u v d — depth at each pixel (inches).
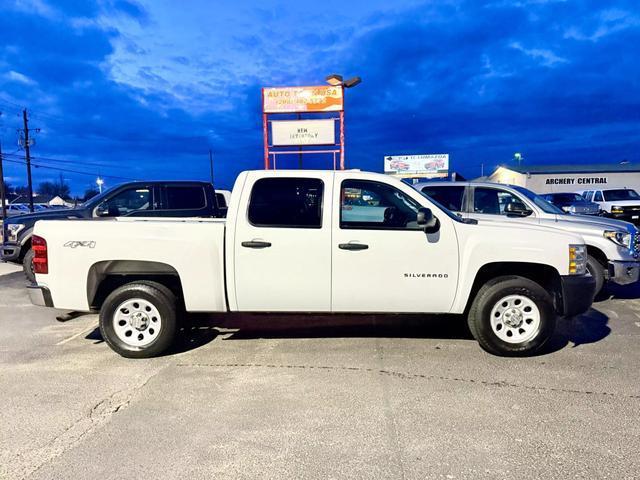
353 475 109.1
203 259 184.4
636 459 114.3
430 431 128.3
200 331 223.8
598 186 1753.2
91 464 114.4
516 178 1824.6
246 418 136.9
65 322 248.1
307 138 664.4
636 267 274.4
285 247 181.9
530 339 182.9
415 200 186.5
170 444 123.2
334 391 154.8
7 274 405.4
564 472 109.3
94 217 337.4
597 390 154.1
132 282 189.9
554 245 181.8
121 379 167.5
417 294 183.9
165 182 363.6
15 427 133.2
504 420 134.2
